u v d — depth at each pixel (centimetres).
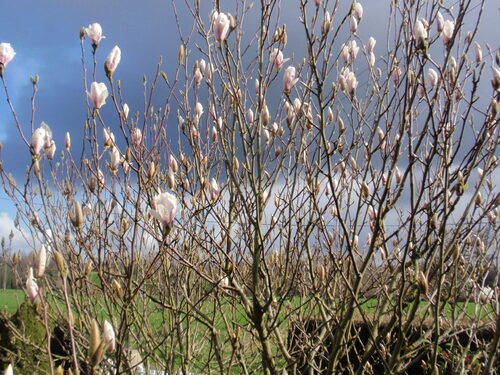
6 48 242
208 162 365
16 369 402
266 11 276
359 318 466
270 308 304
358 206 279
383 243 270
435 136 216
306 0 236
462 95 256
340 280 352
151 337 330
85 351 291
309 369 288
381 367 332
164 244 229
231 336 286
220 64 306
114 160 288
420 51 218
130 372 291
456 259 249
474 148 240
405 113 228
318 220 289
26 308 461
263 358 270
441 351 353
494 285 295
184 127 324
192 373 368
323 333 301
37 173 227
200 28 296
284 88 270
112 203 299
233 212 335
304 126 293
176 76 321
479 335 371
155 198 223
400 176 321
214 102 286
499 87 234
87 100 290
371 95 329
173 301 324
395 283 296
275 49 291
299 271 323
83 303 313
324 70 272
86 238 300
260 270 287
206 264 346
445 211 211
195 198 305
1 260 364
